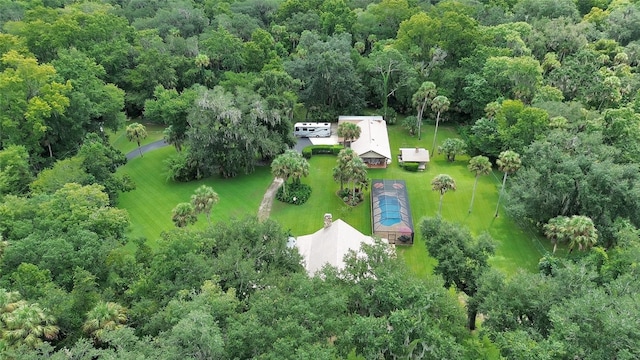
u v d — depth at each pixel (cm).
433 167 7525
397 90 9056
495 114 7431
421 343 2984
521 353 2803
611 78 7669
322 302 3077
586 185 5084
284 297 3244
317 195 6738
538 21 10262
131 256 4109
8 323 3136
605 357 2791
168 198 6662
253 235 4309
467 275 4106
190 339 2761
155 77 8712
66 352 2839
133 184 6462
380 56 8731
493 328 3438
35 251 3941
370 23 10988
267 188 6925
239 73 8612
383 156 7312
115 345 2995
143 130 7750
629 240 4184
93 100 7200
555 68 8675
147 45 9262
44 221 4309
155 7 11825
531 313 3497
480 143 7319
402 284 3281
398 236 5588
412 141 8431
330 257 4544
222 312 3172
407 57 9119
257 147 7000
